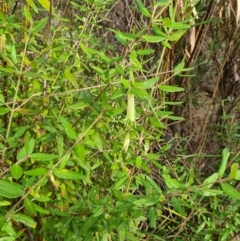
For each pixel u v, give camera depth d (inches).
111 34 33.9
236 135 31.8
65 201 16.7
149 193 15.1
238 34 34.8
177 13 21.9
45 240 16.2
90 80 21.2
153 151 29.8
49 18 17.1
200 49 33.2
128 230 16.0
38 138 15.9
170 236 23.1
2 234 13.1
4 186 12.2
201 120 36.4
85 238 14.5
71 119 18.2
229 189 12.9
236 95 36.9
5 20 16.2
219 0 29.9
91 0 20.6
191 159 33.0
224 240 21.4
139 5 15.5
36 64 16.2
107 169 19.0
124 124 17.8
